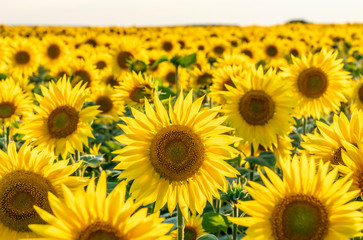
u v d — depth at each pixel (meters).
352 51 19.67
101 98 9.04
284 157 5.89
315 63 7.30
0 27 30.44
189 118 3.56
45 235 2.21
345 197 2.59
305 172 2.68
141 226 2.27
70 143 4.86
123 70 11.62
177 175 3.45
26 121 4.99
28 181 3.23
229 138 3.54
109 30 29.44
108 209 2.28
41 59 13.44
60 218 2.24
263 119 5.79
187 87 10.94
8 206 3.19
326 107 7.27
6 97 6.56
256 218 2.65
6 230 3.23
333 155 3.58
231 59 8.65
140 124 3.50
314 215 2.59
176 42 16.88
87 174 6.04
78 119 4.93
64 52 13.59
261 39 24.73
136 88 6.83
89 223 2.29
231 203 3.85
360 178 2.82
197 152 3.48
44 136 4.94
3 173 3.29
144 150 3.50
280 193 2.68
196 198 3.49
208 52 17.19
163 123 3.54
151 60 11.70
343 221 2.55
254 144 5.79
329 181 2.64
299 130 7.55
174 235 4.05
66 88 4.99
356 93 7.85
